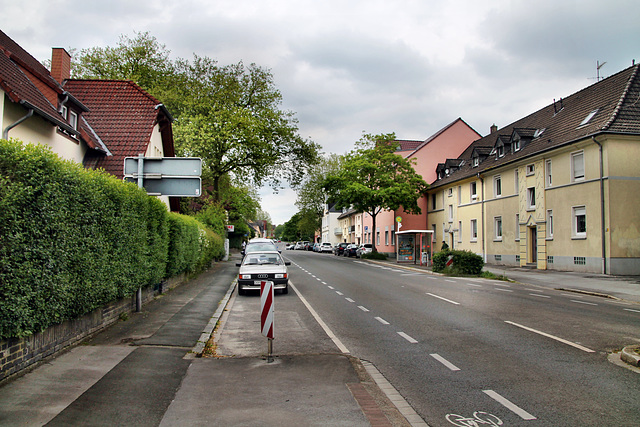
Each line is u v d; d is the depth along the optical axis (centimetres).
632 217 2169
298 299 1469
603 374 610
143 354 689
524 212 2884
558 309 1198
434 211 4550
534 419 459
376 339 853
